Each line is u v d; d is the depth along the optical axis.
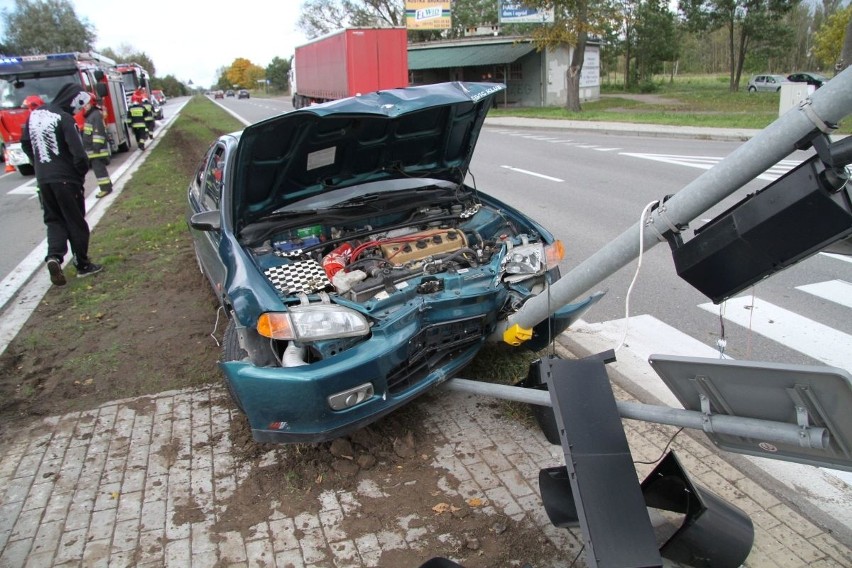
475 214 4.73
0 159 20.39
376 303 3.48
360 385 3.24
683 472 2.75
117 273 7.26
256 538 3.07
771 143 2.12
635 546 2.32
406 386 3.51
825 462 2.32
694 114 24.03
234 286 3.53
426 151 4.71
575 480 2.43
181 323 5.68
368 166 4.57
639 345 4.93
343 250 4.09
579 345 4.92
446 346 3.67
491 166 14.33
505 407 4.03
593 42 37.59
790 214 2.13
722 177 2.27
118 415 4.21
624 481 2.43
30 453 3.84
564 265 6.89
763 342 4.95
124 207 11.02
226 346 3.93
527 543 2.95
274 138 3.67
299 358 3.35
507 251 4.21
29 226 10.52
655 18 45.47
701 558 2.64
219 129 25.06
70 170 6.72
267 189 4.09
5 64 16.31
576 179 11.97
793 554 2.81
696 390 2.46
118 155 20.33
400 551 2.94
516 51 35.22
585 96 38.06
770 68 53.19
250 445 3.78
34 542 3.11
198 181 6.32
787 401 2.19
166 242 8.48
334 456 3.62
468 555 2.91
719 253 2.36
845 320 5.29
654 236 2.57
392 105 3.82
